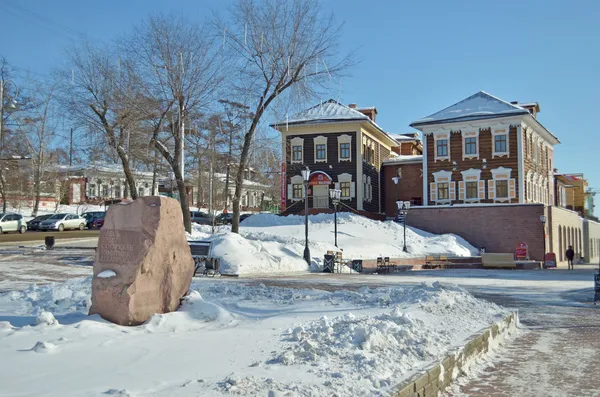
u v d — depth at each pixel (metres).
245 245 26.97
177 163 29.09
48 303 10.18
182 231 9.09
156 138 29.73
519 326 12.09
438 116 51.50
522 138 48.66
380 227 43.25
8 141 51.47
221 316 8.77
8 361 5.64
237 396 4.70
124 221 8.37
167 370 5.55
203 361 6.01
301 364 6.04
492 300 16.64
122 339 6.99
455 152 50.47
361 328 7.33
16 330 7.14
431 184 51.22
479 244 45.53
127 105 28.52
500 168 48.75
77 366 5.56
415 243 40.78
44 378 5.08
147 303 8.26
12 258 24.98
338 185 53.84
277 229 41.16
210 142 32.72
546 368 8.20
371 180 57.03
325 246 32.88
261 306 10.91
